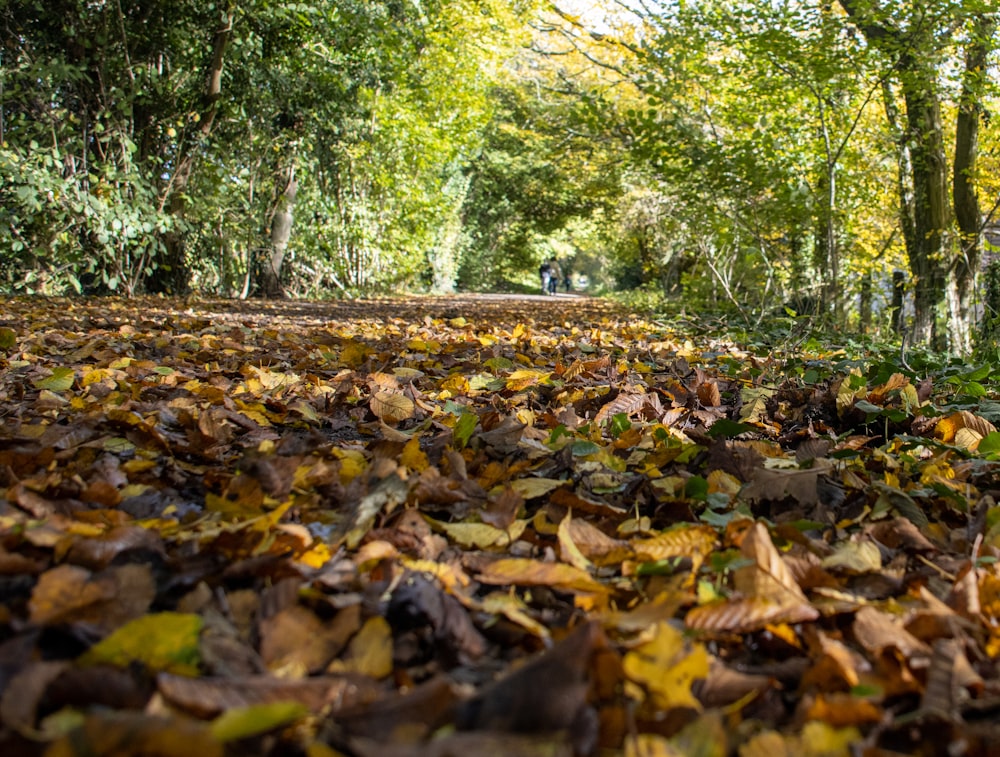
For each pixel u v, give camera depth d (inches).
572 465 93.8
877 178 515.2
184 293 567.5
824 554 69.5
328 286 794.2
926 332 454.3
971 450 111.5
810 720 43.9
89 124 486.0
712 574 64.3
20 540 59.7
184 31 497.7
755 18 406.6
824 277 462.3
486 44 770.2
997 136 465.1
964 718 44.7
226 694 41.4
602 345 272.8
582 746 38.5
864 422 127.5
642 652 47.3
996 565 66.0
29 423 111.7
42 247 450.6
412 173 847.7
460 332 310.5
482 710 40.6
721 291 562.6
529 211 1464.1
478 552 68.7
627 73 615.2
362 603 55.4
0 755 36.3
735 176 439.2
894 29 390.3
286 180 660.1
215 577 58.2
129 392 137.6
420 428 116.6
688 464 100.2
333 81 611.8
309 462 89.1
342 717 42.8
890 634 51.9
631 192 956.6
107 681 42.2
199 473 92.4
